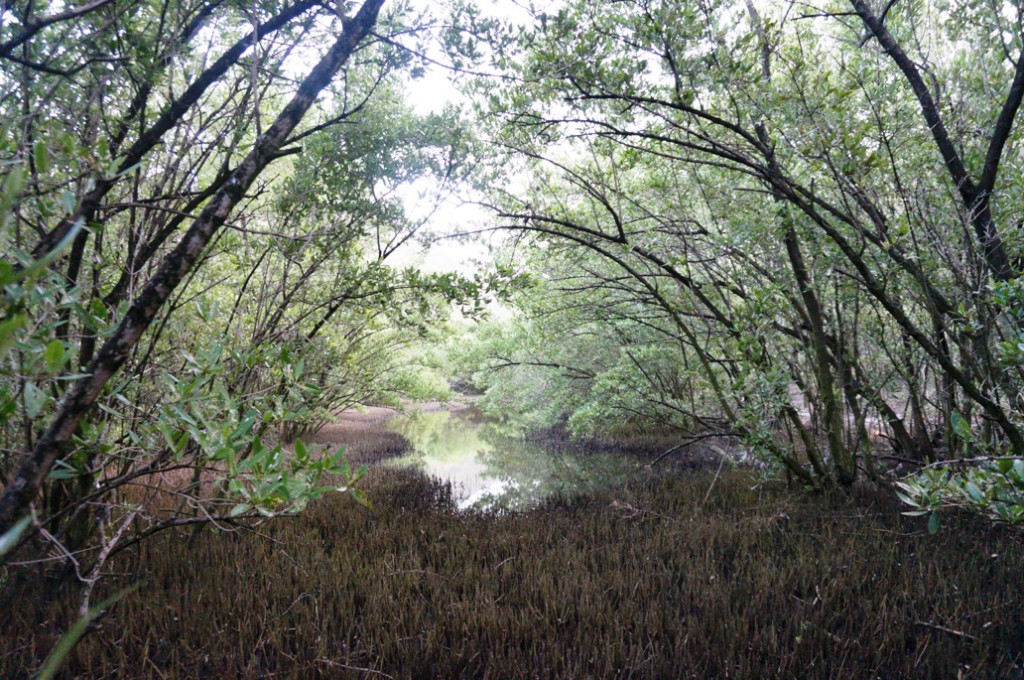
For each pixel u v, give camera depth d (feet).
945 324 13.57
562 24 12.32
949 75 16.39
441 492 25.55
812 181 13.91
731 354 19.52
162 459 9.33
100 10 8.15
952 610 12.05
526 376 37.81
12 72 7.50
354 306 14.99
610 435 38.81
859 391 18.88
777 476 22.48
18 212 6.71
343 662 10.59
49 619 10.73
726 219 17.40
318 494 6.93
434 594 13.16
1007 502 6.43
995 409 11.99
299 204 13.02
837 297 17.95
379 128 14.34
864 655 10.75
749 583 13.39
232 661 10.21
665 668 10.43
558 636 11.70
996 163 13.16
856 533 15.93
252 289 14.17
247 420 6.68
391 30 11.80
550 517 20.02
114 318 7.17
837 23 18.21
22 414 7.64
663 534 17.48
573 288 20.80
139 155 8.91
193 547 14.85
